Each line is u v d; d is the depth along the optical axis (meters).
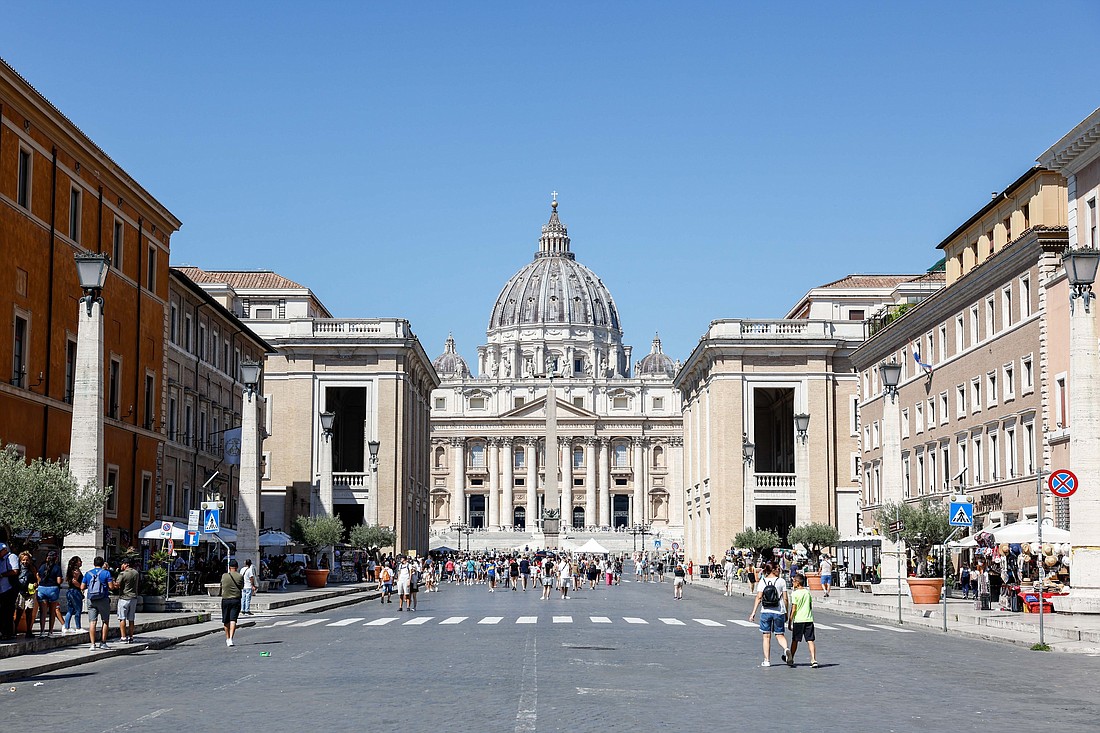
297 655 29.06
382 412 108.81
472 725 17.28
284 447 108.62
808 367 108.75
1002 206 65.81
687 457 131.38
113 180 57.44
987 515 64.75
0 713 18.81
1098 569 38.53
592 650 30.52
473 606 57.97
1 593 28.05
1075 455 38.03
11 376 46.66
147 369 62.94
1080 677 24.23
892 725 17.55
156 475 64.31
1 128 45.62
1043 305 57.41
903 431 80.62
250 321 111.25
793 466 114.50
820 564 74.31
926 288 108.31
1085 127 49.06
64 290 51.91
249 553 55.06
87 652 28.42
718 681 23.22
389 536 90.62
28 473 33.06
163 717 18.23
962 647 31.69
